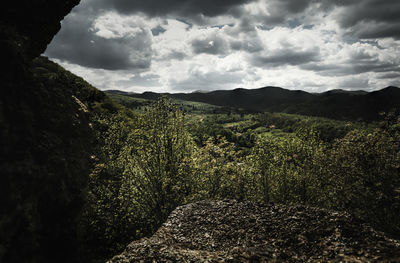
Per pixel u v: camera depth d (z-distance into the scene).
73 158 13.77
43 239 11.07
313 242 14.43
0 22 11.80
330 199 29.53
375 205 24.48
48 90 13.48
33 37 15.11
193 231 17.55
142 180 28.03
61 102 14.03
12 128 10.25
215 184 31.97
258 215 18.66
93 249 21.92
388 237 14.30
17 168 9.80
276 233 15.92
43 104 12.27
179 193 28.11
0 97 10.13
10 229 9.20
